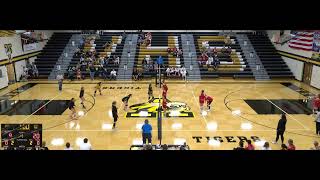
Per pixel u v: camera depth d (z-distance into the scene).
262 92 22.73
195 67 28.31
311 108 18.88
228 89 23.58
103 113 17.70
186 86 24.42
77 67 27.34
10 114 17.53
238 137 14.38
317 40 23.91
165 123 16.14
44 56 29.83
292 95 21.91
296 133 14.91
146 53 30.00
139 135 14.48
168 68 27.16
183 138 14.16
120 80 26.56
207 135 14.57
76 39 32.03
